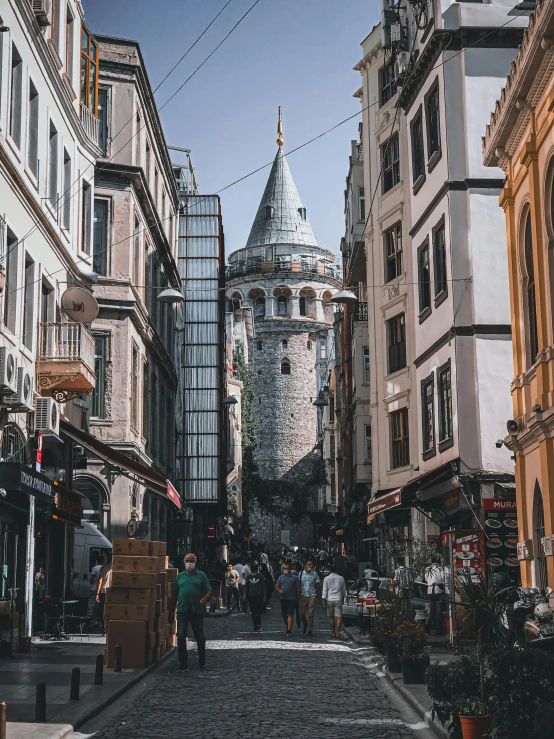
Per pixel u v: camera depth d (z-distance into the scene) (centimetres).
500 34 2508
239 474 8931
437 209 2588
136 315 3269
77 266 2477
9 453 1938
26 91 2002
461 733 907
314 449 10494
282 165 11038
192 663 1669
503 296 2438
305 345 10612
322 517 6988
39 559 2334
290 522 10050
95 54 2831
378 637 1512
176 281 4491
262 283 10638
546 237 1723
